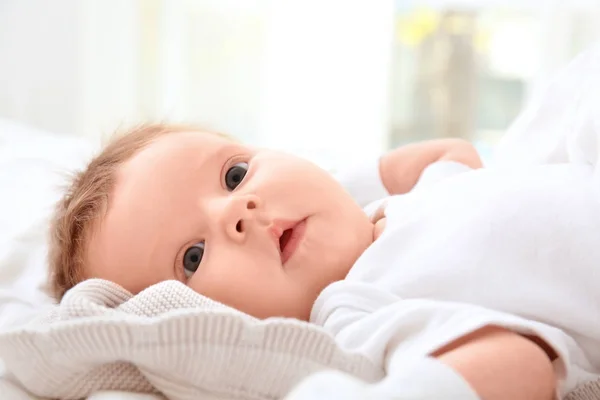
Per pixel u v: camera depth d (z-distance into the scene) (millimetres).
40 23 2209
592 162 795
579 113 834
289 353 632
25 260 962
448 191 850
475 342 616
